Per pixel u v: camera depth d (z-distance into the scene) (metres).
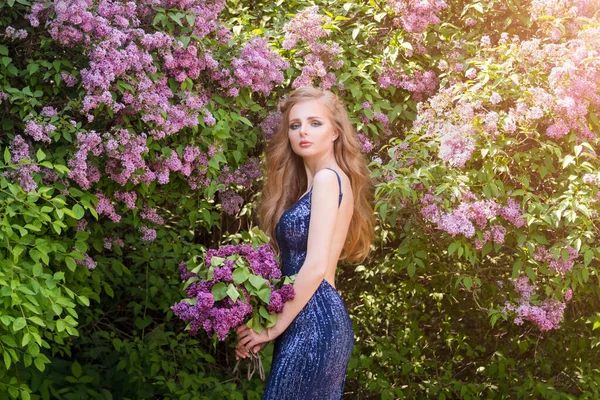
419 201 3.81
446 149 3.61
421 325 5.30
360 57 4.11
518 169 3.84
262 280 2.63
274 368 2.72
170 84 3.50
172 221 4.65
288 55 4.05
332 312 2.73
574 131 3.76
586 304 4.74
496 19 4.31
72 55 3.35
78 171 3.08
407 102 4.16
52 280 2.97
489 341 5.17
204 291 2.66
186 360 4.57
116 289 4.85
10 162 3.04
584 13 4.03
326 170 2.80
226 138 3.66
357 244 3.11
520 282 3.97
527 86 3.79
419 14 4.01
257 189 4.61
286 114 3.03
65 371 4.35
